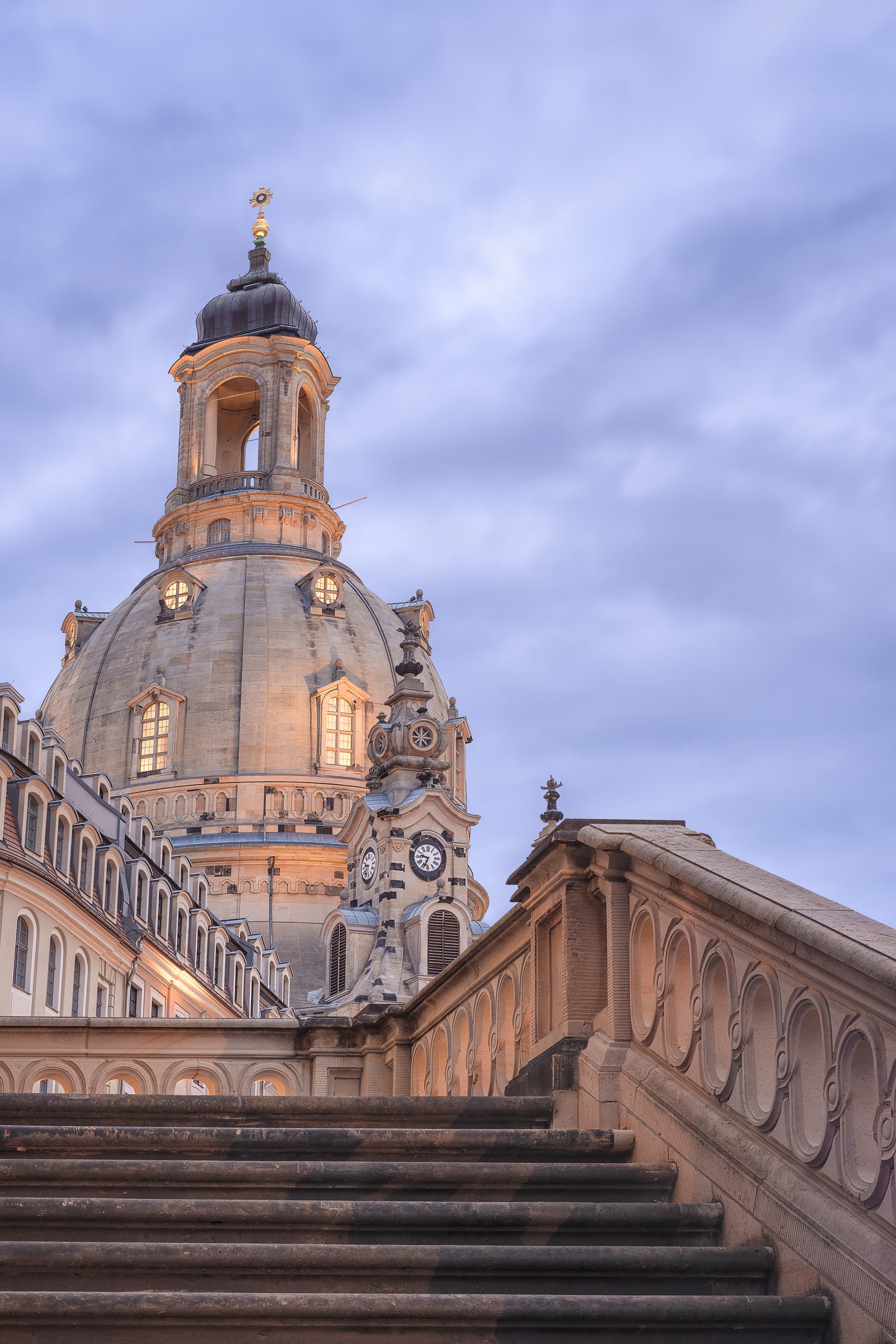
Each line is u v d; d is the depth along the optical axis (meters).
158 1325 9.16
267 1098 13.38
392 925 128.38
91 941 74.38
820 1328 9.27
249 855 156.12
